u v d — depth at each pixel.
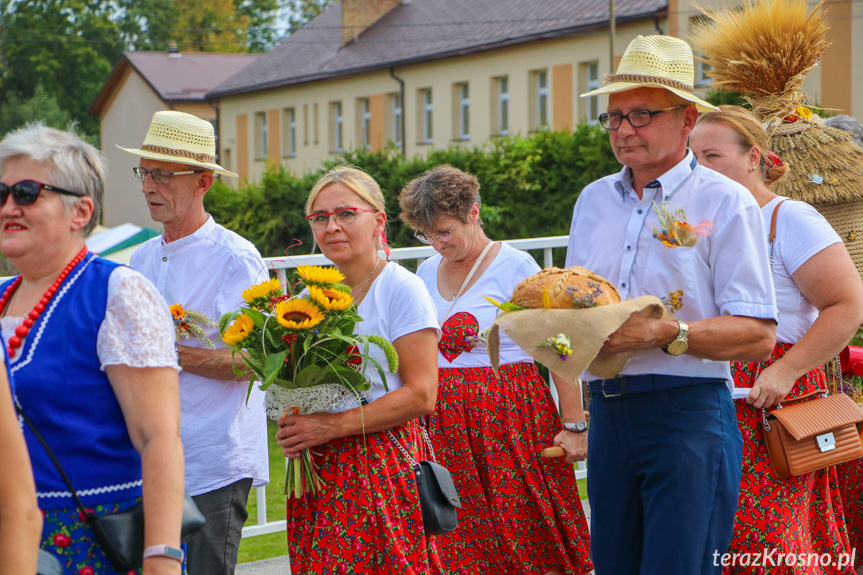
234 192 19.19
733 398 3.15
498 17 29.98
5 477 1.84
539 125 27.72
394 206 16.33
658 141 2.85
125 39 60.31
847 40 16.88
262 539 5.67
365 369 2.81
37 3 58.22
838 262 3.18
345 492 2.88
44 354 2.15
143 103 43.94
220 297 3.36
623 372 2.91
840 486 3.81
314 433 2.85
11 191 2.15
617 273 2.98
